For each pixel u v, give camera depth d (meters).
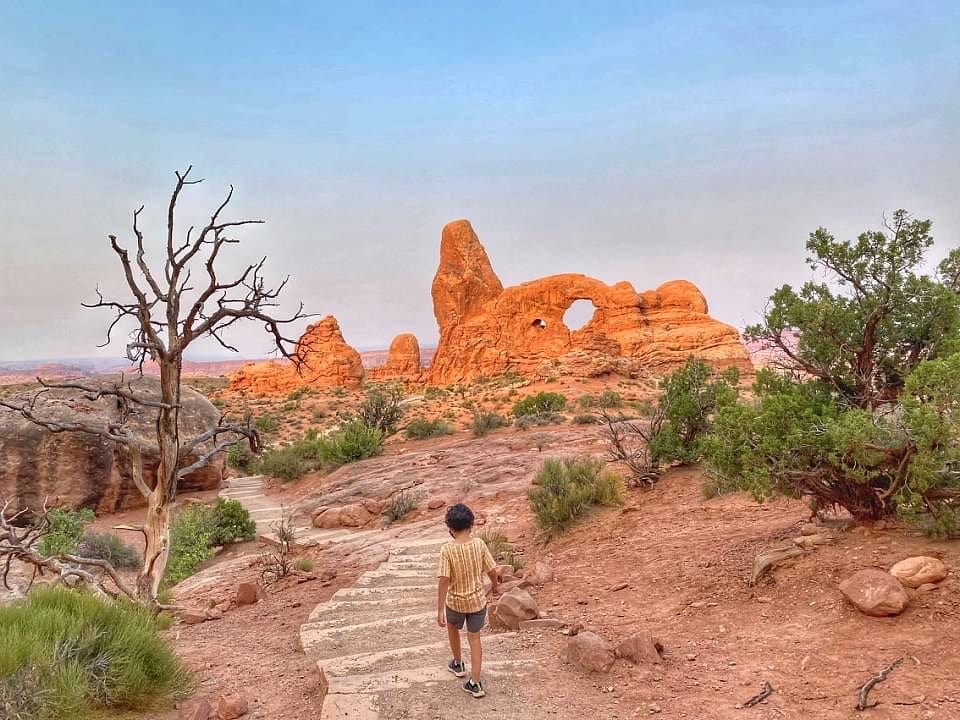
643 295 91.88
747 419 7.00
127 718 5.00
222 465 32.03
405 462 26.83
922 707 3.93
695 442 13.66
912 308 7.25
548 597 7.98
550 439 25.38
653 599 7.18
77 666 4.91
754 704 4.29
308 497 25.91
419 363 115.31
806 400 7.23
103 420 25.70
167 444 8.66
